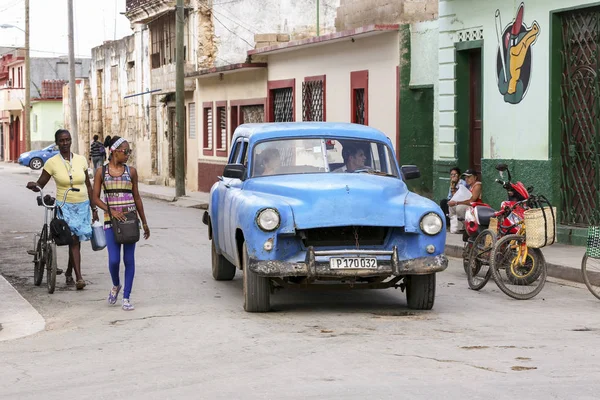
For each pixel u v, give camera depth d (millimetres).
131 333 10203
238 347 9188
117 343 9656
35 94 82312
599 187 16781
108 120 55344
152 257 16938
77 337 10086
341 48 26109
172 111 42312
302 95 28891
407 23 23125
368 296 12625
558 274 14492
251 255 10852
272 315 11117
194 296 12727
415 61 22766
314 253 10680
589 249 12203
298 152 12211
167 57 42188
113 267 11914
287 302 12180
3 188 39906
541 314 11172
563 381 7543
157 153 44625
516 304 11992
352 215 10695
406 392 7203
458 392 7188
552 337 9578
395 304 11938
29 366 8648
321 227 10742
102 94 57344
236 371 8117
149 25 44719
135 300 12484
